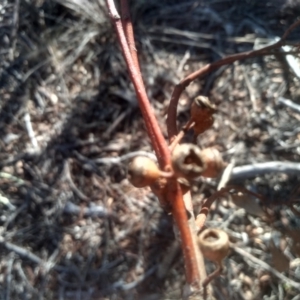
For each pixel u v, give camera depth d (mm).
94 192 262
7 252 250
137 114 283
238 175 254
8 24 317
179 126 276
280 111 281
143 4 318
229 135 274
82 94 292
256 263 235
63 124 283
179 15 320
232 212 248
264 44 305
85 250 247
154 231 247
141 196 258
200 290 114
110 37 306
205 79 293
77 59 303
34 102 292
